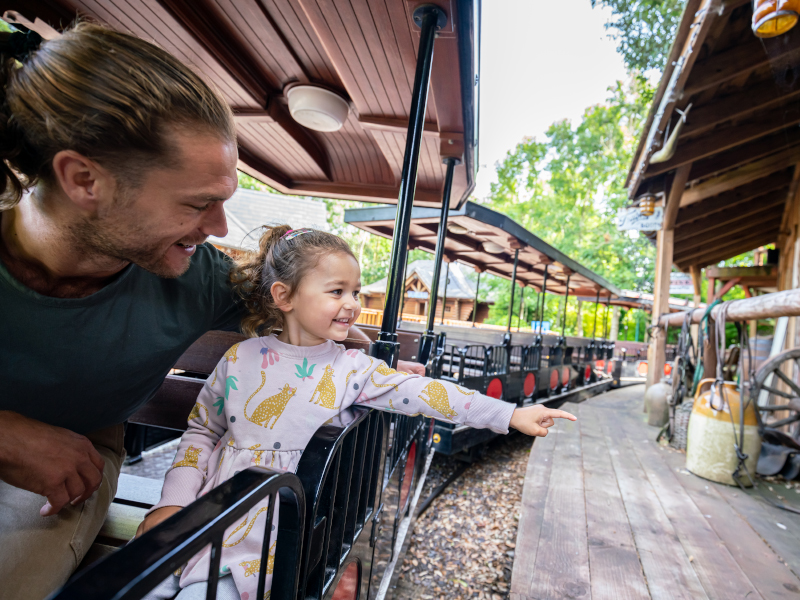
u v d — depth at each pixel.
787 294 3.14
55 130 0.66
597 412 6.89
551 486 3.67
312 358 1.27
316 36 2.23
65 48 0.66
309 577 1.02
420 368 1.76
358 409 1.24
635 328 30.25
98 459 0.96
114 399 1.13
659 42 18.97
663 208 6.84
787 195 7.49
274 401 1.20
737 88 4.67
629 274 28.84
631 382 14.22
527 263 8.60
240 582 0.96
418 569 3.07
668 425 5.28
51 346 0.94
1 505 0.97
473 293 20.80
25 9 1.98
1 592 0.87
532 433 1.20
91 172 0.71
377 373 1.29
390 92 2.52
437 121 2.73
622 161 32.47
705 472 3.95
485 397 1.26
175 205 0.77
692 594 2.28
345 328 1.26
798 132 5.79
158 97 0.68
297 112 2.69
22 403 0.98
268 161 3.71
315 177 3.98
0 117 0.68
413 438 2.68
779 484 3.89
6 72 0.68
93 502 1.12
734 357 4.60
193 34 2.12
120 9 2.02
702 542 2.82
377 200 4.08
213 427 1.27
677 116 4.75
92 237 0.79
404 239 1.77
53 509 0.93
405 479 2.58
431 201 4.06
